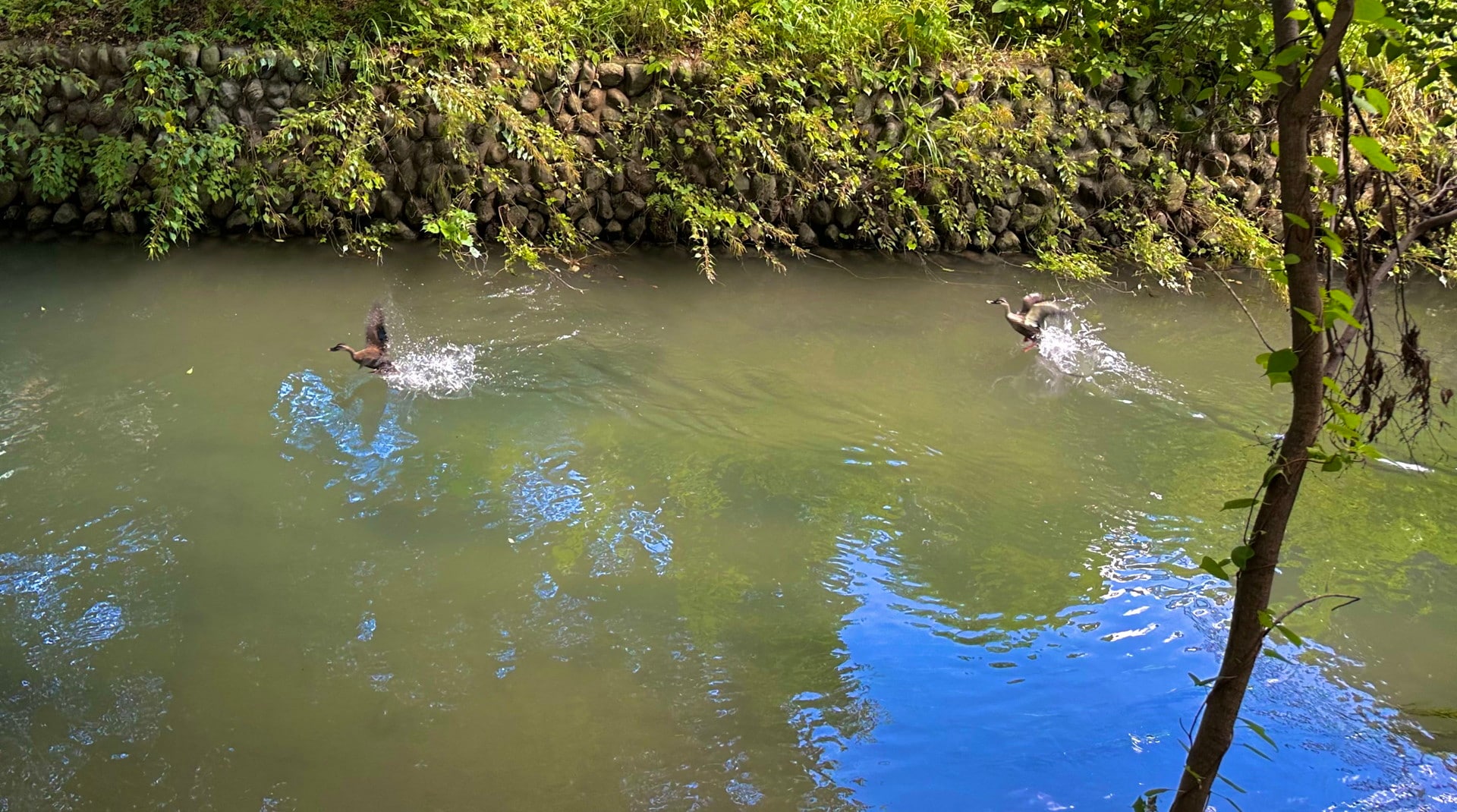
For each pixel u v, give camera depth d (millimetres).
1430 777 3883
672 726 4008
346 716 3982
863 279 9609
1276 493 2287
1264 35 3148
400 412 6543
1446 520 5820
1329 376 2186
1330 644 4668
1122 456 6496
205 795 3572
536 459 6078
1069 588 5035
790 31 9781
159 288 8188
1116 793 3738
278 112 9086
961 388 7426
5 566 4734
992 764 3867
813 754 3891
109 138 8820
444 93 8930
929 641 4594
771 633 4609
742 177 9844
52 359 6867
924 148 10047
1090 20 9930
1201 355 8328
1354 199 2215
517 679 4238
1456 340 8883
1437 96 9891
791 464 6188
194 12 9453
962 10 10617
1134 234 10336
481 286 8758
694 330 8188
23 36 9133
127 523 5141
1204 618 4805
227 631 4422
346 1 9734
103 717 3908
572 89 9664
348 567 4926
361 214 9406
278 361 7086
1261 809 3688
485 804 3584
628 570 5043
